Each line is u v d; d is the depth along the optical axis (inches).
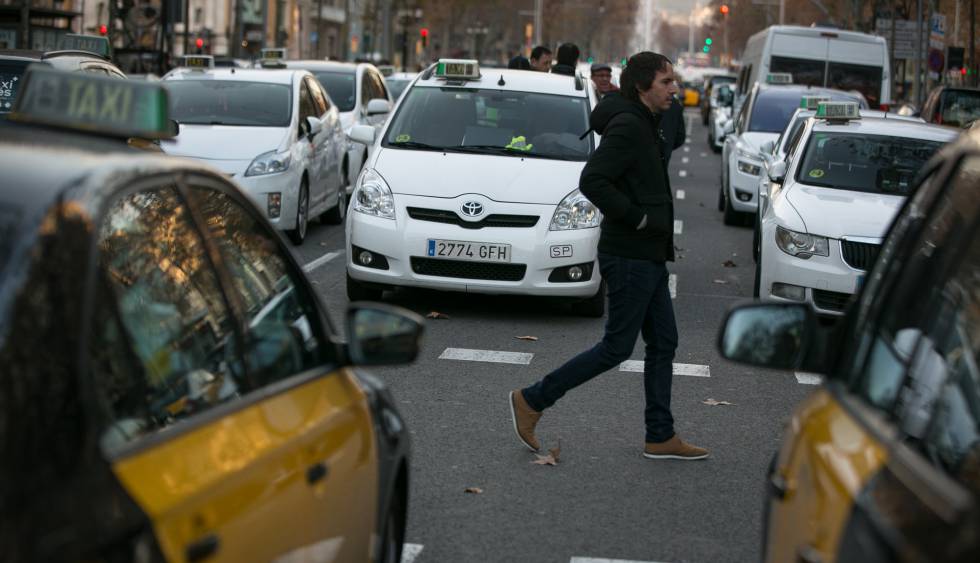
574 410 378.0
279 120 725.9
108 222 156.4
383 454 183.5
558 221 503.2
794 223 510.6
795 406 396.5
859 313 163.8
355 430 170.7
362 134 562.9
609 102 324.2
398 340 177.0
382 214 508.4
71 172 118.8
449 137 540.1
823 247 503.5
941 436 132.4
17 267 104.3
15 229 107.1
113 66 588.4
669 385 329.4
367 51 4387.3
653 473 317.1
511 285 501.4
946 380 135.9
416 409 372.2
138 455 117.1
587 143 541.0
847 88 1343.5
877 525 111.9
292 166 699.4
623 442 344.5
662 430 328.2
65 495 99.5
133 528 106.6
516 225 502.9
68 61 535.8
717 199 1093.1
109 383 130.1
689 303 575.5
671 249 321.1
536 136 540.7
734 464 328.5
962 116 1234.6
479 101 554.6
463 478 306.8
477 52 5511.8
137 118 138.2
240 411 141.9
